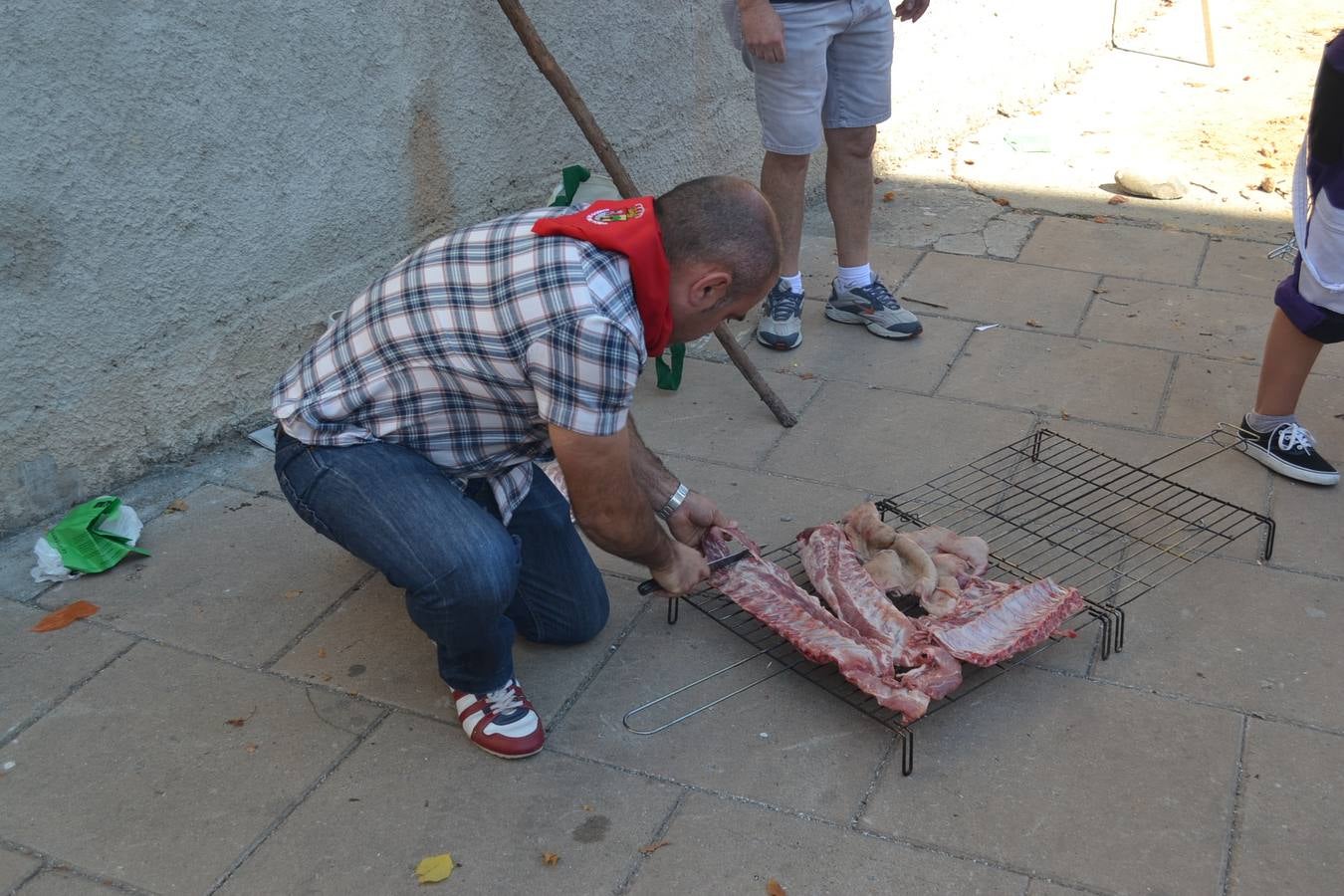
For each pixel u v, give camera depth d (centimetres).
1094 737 259
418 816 239
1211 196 566
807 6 381
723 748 256
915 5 423
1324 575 311
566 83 363
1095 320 451
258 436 366
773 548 323
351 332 223
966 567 295
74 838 232
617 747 257
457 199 411
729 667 279
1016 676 277
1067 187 580
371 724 262
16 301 300
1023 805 242
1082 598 280
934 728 261
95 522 314
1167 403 395
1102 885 224
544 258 204
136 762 250
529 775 249
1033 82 691
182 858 229
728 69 516
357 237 382
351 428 227
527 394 217
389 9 363
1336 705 268
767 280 213
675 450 371
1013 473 358
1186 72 743
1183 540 325
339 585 305
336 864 228
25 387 308
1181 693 272
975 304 466
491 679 248
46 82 290
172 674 275
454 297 211
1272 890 223
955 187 582
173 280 334
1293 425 354
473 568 223
